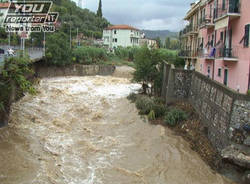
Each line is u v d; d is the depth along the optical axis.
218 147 13.12
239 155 11.26
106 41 87.31
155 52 26.86
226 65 20.52
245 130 11.35
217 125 13.72
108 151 14.87
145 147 15.40
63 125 18.28
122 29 83.75
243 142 11.40
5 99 15.91
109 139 16.64
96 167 12.91
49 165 12.58
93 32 95.50
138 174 12.38
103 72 46.53
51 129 17.34
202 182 11.58
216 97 14.41
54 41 42.00
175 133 16.98
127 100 25.72
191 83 21.31
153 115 19.59
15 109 19.20
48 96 25.48
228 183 11.30
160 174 12.36
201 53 28.30
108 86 34.41
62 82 35.00
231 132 11.81
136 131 18.08
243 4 17.48
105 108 23.50
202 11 30.12
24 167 12.02
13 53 20.91
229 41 20.19
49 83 33.41
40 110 20.56
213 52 23.22
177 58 38.00
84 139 16.38
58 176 11.70
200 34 30.53
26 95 23.98
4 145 13.84
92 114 21.41
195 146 14.94
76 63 47.38
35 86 29.02
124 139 16.81
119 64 52.84
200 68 29.30
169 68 23.33
